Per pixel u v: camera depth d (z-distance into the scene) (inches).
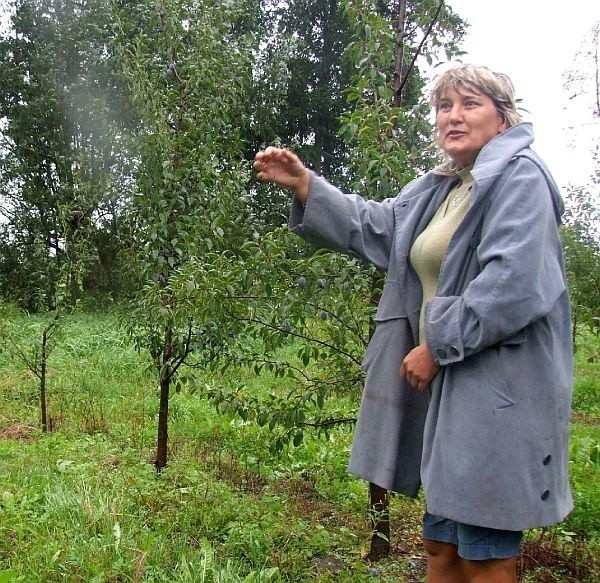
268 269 128.7
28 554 133.9
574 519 157.4
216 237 194.4
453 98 83.6
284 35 730.2
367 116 132.3
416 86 146.6
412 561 144.4
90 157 617.6
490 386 72.4
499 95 82.0
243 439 225.9
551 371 73.8
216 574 125.0
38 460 202.5
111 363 362.3
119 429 250.1
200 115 193.9
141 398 298.8
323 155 820.0
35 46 728.3
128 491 169.8
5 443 224.7
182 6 192.7
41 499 166.9
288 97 775.7
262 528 150.0
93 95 624.4
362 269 134.8
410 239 89.1
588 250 304.5
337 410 201.0
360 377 140.7
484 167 76.3
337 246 91.8
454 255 77.7
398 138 140.3
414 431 87.7
